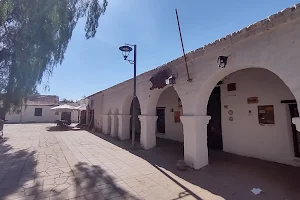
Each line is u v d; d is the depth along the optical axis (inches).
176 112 405.7
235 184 171.3
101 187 171.3
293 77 135.5
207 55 207.9
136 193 158.9
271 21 145.6
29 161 258.7
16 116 1223.5
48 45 313.3
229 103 283.6
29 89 324.8
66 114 1284.4
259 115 244.2
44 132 621.6
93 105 754.2
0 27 288.8
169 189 166.4
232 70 190.7
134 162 253.8
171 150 319.6
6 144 391.5
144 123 340.8
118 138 475.5
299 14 130.3
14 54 300.5
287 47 139.7
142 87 352.5
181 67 246.2
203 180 184.4
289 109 217.8
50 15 293.0
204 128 226.4
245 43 169.2
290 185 161.9
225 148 288.4
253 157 247.8
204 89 216.1
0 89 312.7
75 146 371.6
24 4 282.7
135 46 358.9
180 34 218.4
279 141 222.7
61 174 205.8
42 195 154.8
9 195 154.6
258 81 246.5
